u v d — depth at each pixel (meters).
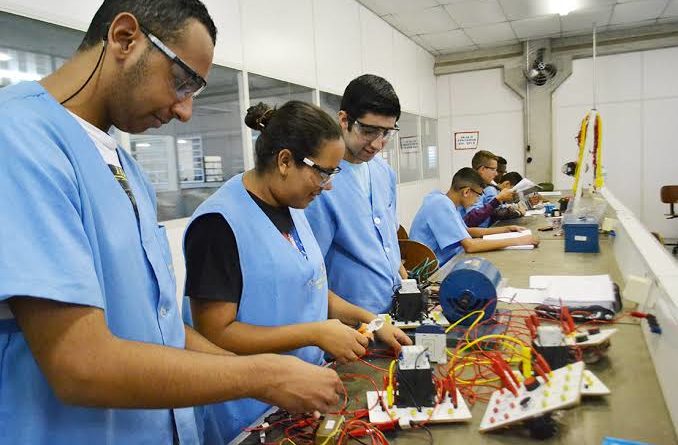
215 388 0.63
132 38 0.66
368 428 0.81
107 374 0.56
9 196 0.55
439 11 5.18
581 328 1.13
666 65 6.09
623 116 6.34
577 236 2.28
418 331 1.08
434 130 7.41
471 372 1.02
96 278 0.60
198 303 0.99
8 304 0.60
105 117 0.73
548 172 6.78
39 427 0.63
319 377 0.73
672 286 1.04
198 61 0.70
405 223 6.21
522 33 6.16
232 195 1.06
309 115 1.01
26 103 0.62
